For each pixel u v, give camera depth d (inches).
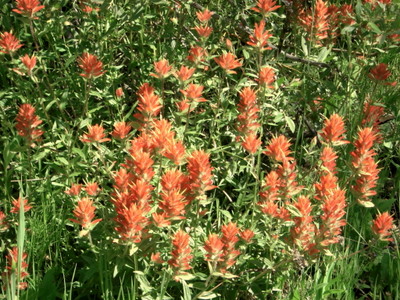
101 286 42.1
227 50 53.6
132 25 51.9
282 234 44.2
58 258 46.0
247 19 56.9
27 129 45.1
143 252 40.5
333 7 55.9
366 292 48.8
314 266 47.9
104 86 50.5
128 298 41.9
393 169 56.4
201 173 39.7
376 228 43.0
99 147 43.6
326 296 44.8
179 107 46.5
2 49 47.7
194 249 42.3
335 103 56.2
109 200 44.4
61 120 49.6
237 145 46.2
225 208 50.3
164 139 40.8
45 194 47.3
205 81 52.5
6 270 42.5
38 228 45.4
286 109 52.6
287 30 56.9
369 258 49.1
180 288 43.1
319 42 55.1
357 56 56.5
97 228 43.4
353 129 53.1
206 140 50.5
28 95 49.1
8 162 46.3
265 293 44.5
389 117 56.0
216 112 48.6
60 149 49.5
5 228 45.3
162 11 54.9
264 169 53.4
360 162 43.2
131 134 43.8
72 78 50.3
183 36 54.8
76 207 40.3
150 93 45.2
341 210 41.1
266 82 47.3
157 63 45.7
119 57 55.6
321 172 45.9
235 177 51.8
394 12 49.1
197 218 41.8
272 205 42.4
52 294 43.3
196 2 54.9
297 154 54.2
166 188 39.1
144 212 39.3
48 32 51.5
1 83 53.9
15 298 39.8
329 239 41.9
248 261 43.7
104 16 51.5
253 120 46.2
